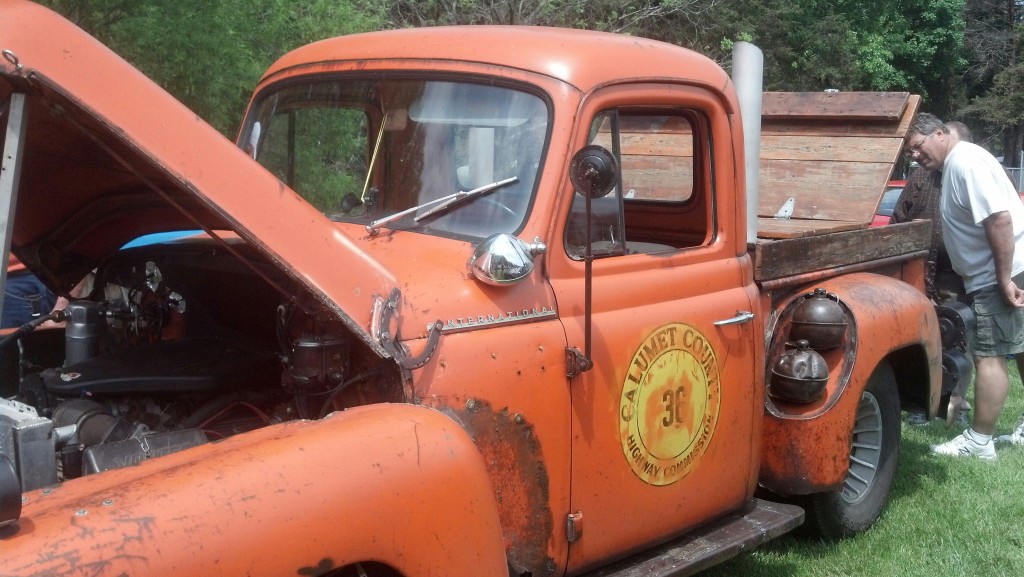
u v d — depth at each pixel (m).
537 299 2.91
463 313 2.74
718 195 3.61
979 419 5.83
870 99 5.62
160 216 3.35
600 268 3.11
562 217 2.99
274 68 3.82
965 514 4.88
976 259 5.69
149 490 2.03
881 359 4.32
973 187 5.53
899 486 5.29
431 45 3.31
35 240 3.52
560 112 3.00
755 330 3.70
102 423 2.68
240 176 2.42
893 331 4.38
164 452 2.51
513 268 2.75
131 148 2.23
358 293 2.57
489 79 3.13
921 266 5.43
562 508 2.95
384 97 3.35
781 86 25.92
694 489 3.44
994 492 5.21
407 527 2.31
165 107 2.31
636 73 3.23
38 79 2.11
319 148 3.53
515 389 2.79
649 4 19.41
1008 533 4.69
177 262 3.32
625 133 3.84
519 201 2.98
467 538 2.42
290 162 3.61
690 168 3.71
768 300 4.08
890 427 4.73
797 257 4.21
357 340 2.71
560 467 2.93
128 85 2.26
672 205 3.81
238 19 7.95
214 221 2.91
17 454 2.28
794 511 3.84
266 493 2.11
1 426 2.30
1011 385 7.75
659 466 3.27
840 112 5.65
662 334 3.24
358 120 3.41
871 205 5.29
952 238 5.80
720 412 3.52
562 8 16.95
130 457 2.46
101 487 2.11
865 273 4.73
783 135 5.79
